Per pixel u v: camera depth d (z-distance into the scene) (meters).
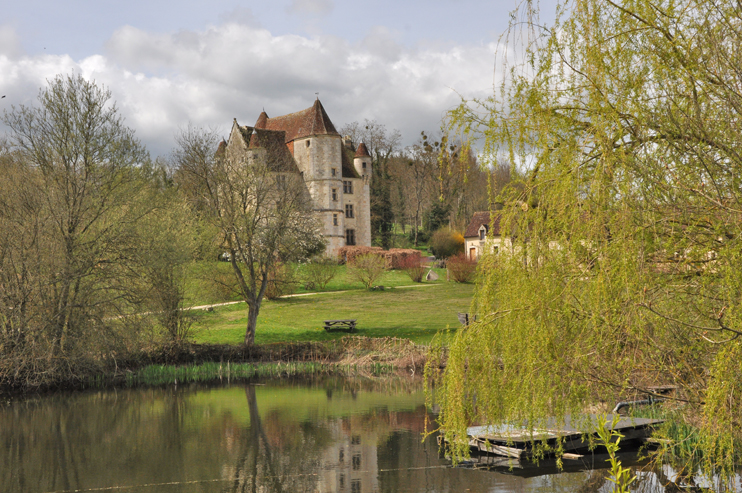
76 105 19.69
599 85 5.21
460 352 5.83
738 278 4.73
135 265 20.50
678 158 5.36
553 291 5.30
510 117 5.73
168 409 15.88
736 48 5.18
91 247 19.62
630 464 9.27
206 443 12.08
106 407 16.30
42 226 18.78
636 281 4.98
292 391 18.64
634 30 5.26
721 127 5.30
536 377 5.52
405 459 10.48
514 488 8.53
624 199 5.00
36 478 9.98
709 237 5.21
